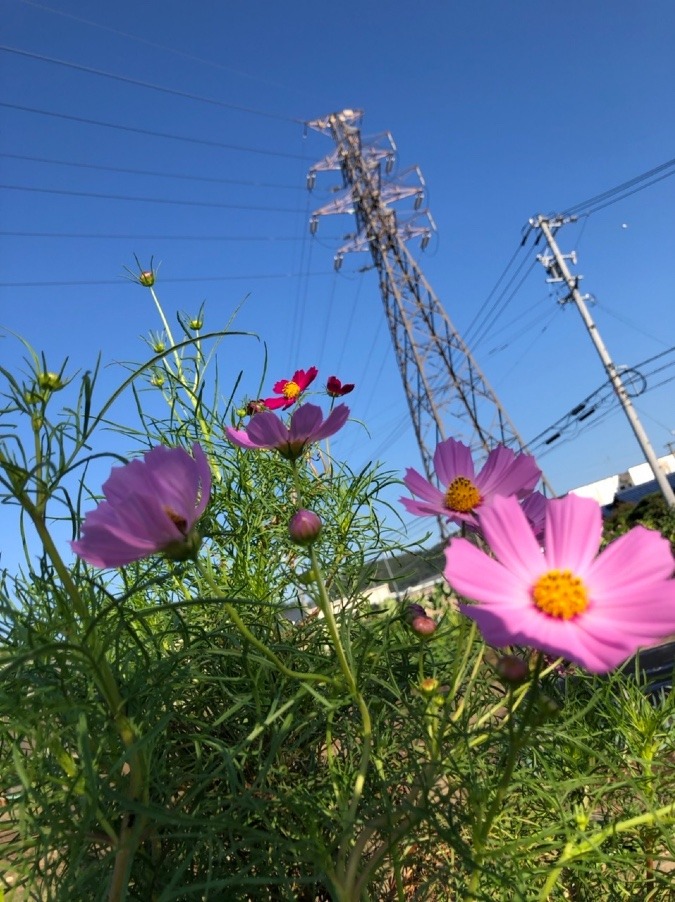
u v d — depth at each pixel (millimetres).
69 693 996
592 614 791
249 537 1705
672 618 735
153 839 957
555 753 1234
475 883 910
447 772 1014
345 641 1188
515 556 857
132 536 871
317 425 1271
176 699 1118
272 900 1145
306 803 933
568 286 17516
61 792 910
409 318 20516
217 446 1879
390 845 910
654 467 16141
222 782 1203
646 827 1179
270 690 1229
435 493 1238
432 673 1382
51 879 920
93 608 1025
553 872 955
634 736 1293
